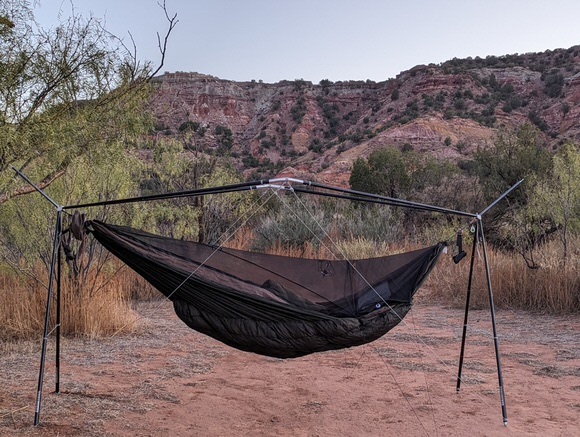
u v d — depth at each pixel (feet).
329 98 325.83
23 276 28.60
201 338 27.30
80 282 27.86
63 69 16.44
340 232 55.88
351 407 17.63
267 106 331.77
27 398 17.83
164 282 15.89
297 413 17.12
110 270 30.99
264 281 18.83
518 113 254.27
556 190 39.68
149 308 34.96
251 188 15.16
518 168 52.34
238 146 301.02
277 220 56.70
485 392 18.83
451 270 40.09
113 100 17.99
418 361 22.99
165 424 16.01
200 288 15.42
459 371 19.11
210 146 287.28
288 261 19.43
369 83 330.54
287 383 20.25
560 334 26.63
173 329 29.04
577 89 252.62
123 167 29.17
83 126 16.93
